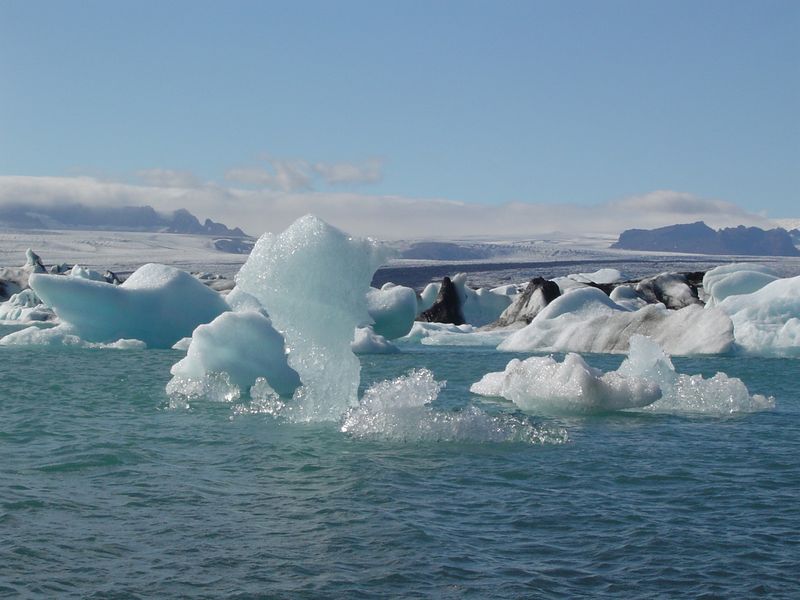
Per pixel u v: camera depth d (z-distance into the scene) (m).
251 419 12.92
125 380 19.09
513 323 42.16
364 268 12.06
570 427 12.51
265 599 5.60
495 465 9.67
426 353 30.58
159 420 12.88
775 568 6.27
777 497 8.35
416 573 6.09
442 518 7.49
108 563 6.20
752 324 29.59
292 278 11.95
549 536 6.99
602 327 30.56
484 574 6.09
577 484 8.84
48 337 30.23
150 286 31.45
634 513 7.72
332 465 9.62
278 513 7.61
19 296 61.56
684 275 47.34
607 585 5.91
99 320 30.66
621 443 11.17
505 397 16.08
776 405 15.29
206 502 7.95
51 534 6.82
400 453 10.31
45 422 12.69
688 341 28.42
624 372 15.62
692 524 7.38
